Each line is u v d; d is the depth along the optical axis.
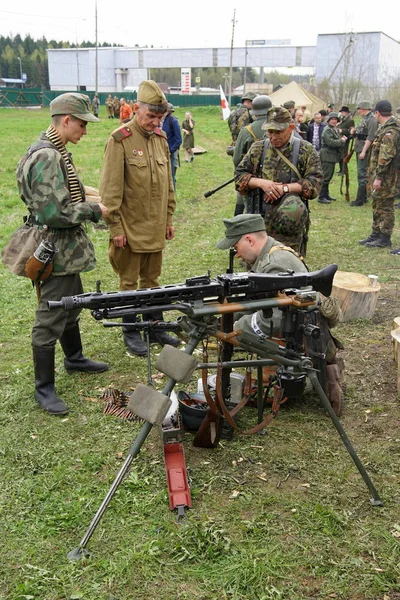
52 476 3.20
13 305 5.95
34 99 61.44
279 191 4.89
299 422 3.70
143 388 2.77
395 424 3.67
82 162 17.41
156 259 4.90
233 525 2.81
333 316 3.60
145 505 2.95
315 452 3.39
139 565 2.59
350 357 4.63
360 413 3.81
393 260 7.42
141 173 4.53
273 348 2.95
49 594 2.46
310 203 11.59
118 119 38.81
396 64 49.25
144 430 2.73
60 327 3.85
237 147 6.86
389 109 7.80
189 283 2.83
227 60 68.75
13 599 2.42
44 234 3.67
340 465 3.27
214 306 2.81
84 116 3.66
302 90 20.55
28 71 109.81
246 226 3.62
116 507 2.95
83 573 2.55
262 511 2.91
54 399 3.89
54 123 3.71
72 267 3.75
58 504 2.98
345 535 2.75
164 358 2.81
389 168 7.75
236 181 5.19
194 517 2.87
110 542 2.72
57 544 2.72
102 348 4.89
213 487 3.09
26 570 2.57
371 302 5.41
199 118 42.50
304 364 2.90
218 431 3.33
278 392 3.22
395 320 4.64
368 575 2.52
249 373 3.64
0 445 3.48
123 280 4.79
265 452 3.39
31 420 3.76
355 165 18.11
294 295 2.95
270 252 3.61
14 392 4.11
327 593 2.44
